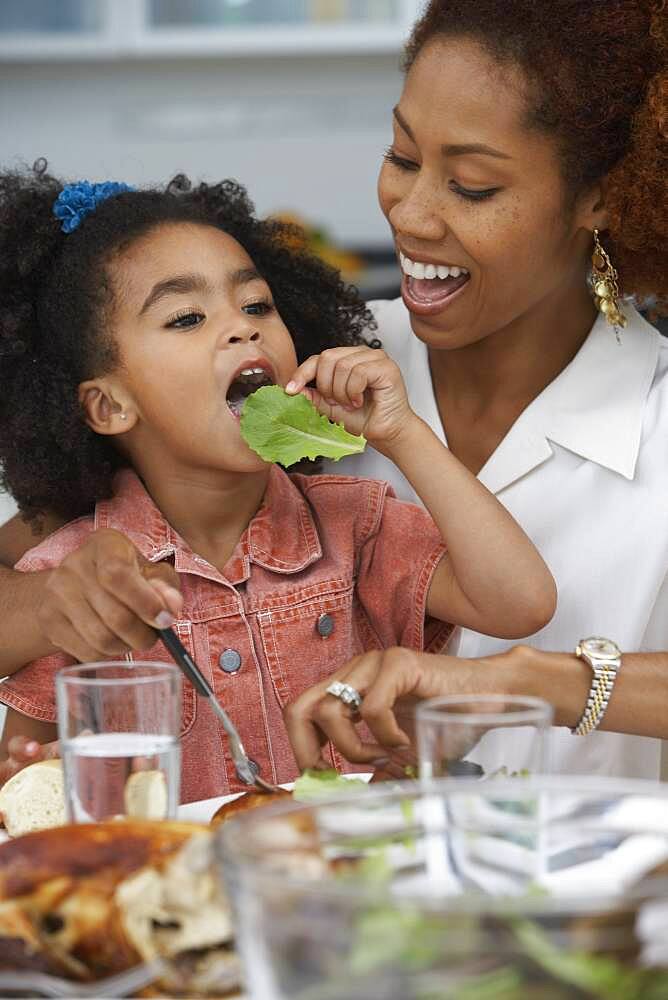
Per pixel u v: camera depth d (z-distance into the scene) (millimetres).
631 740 1805
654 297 1856
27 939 830
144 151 5148
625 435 1787
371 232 5215
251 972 688
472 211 1580
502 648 1773
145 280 1607
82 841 863
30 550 1672
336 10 4980
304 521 1722
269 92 5125
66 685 1058
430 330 1694
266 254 1884
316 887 634
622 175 1646
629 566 1777
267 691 1639
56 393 1688
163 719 1062
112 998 827
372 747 1229
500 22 1547
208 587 1636
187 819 1185
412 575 1704
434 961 614
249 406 1547
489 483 1808
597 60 1563
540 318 1774
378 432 1600
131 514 1672
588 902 620
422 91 1573
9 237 1716
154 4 4957
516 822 795
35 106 5094
